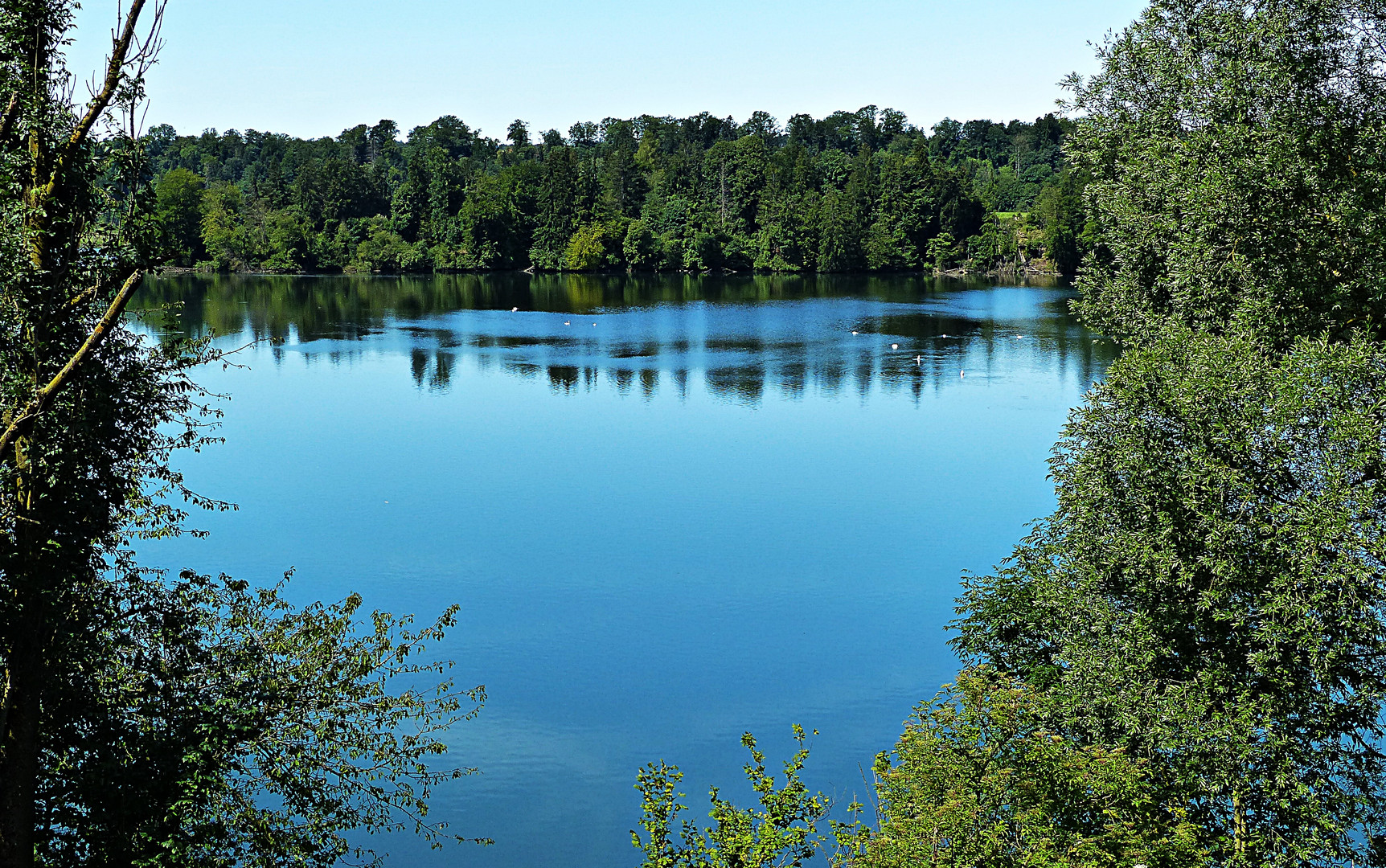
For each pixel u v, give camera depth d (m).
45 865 13.91
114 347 14.80
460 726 24.78
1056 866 13.35
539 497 41.38
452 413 56.56
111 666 14.85
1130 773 15.02
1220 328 21.78
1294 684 16.83
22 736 13.55
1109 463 18.80
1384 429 16.69
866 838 14.98
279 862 14.94
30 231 13.70
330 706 15.52
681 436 51.25
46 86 14.00
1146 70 23.64
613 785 22.69
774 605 31.20
